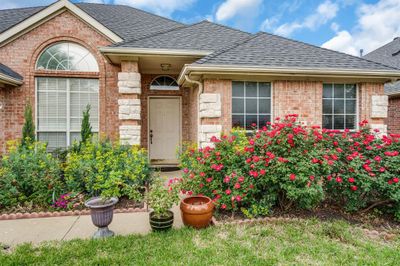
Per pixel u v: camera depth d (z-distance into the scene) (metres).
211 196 4.21
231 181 3.96
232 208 4.03
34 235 3.51
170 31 8.46
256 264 2.69
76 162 4.98
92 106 7.89
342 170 3.96
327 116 7.06
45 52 7.64
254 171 3.80
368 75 6.71
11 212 4.25
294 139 3.80
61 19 7.65
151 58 7.15
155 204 3.50
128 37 8.12
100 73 7.82
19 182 4.49
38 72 7.48
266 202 3.99
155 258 2.79
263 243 3.15
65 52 7.73
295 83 6.76
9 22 8.61
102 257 2.80
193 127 8.02
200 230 3.54
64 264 2.70
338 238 3.31
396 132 10.15
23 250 2.99
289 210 4.27
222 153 4.16
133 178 4.92
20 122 7.43
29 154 4.96
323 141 4.13
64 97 7.72
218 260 2.74
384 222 3.89
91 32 7.82
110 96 7.90
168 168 8.43
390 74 6.63
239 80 6.59
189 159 5.00
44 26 7.58
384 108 7.07
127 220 4.05
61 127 7.71
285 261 2.75
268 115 6.77
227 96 6.44
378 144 4.10
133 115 6.86
